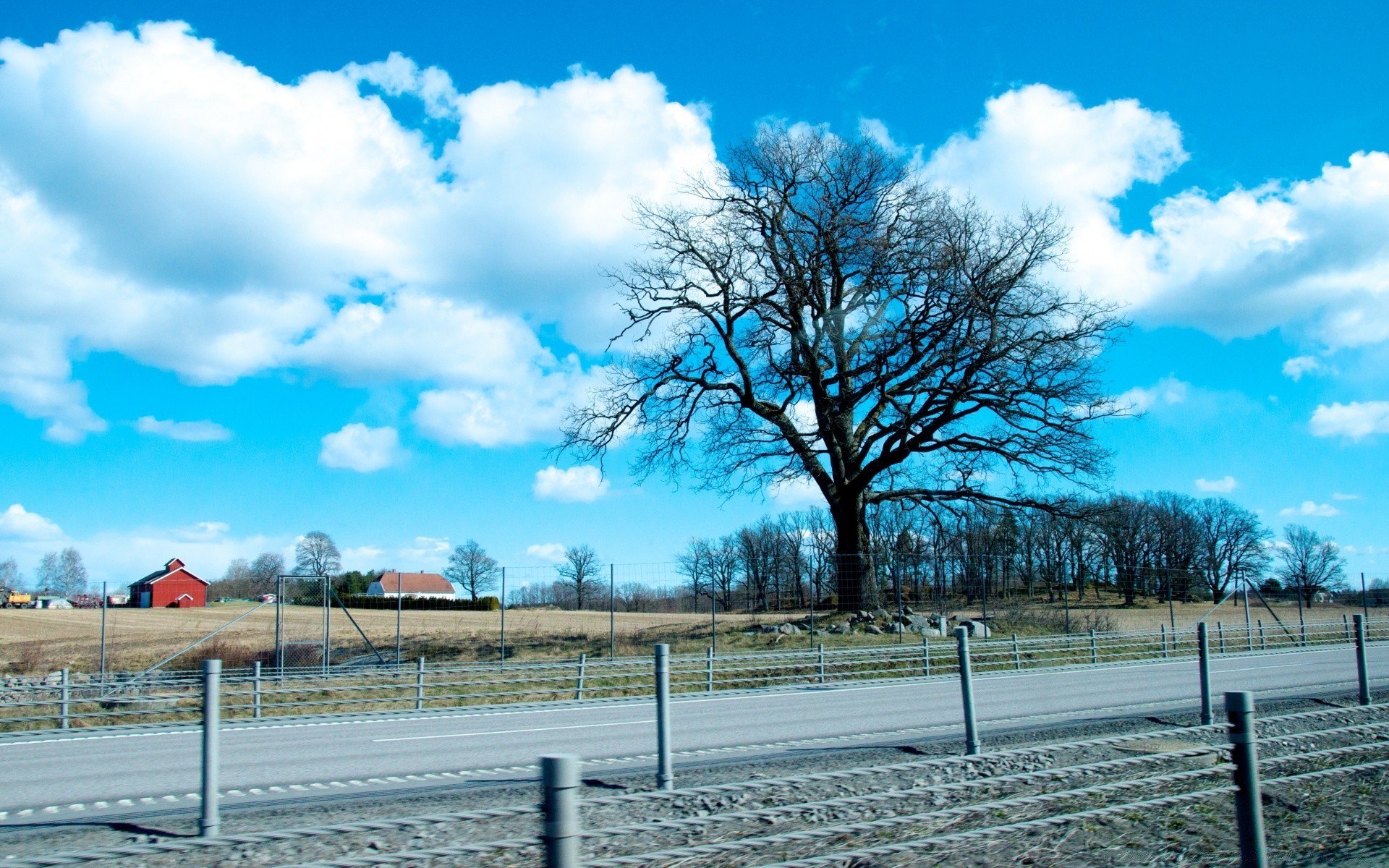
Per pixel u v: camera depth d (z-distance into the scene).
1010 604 32.59
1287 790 6.62
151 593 65.56
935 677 21.80
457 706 18.22
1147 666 24.14
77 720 17.56
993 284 28.45
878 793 4.79
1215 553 65.06
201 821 6.65
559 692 20.11
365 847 5.37
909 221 30.31
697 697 18.78
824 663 21.14
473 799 8.26
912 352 29.50
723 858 4.03
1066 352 28.19
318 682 20.34
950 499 30.53
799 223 32.00
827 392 31.91
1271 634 31.41
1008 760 5.39
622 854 3.96
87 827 7.46
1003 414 28.78
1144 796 5.77
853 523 31.09
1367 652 28.30
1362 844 5.78
